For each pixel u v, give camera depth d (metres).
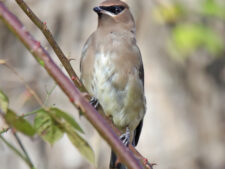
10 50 12.31
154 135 13.14
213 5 11.72
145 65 13.00
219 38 11.43
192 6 12.09
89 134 11.48
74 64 12.27
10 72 11.81
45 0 12.58
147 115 13.20
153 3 12.48
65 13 12.52
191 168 13.02
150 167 5.89
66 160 12.05
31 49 3.71
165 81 13.16
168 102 13.21
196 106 13.50
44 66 3.77
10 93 11.52
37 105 11.24
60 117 4.41
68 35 12.43
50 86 11.93
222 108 13.69
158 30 12.69
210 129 13.43
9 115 4.15
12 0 11.91
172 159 13.08
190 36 11.33
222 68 13.65
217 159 13.18
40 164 11.77
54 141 4.41
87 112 3.87
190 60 13.36
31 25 12.04
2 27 12.38
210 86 13.61
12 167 11.48
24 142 11.72
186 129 13.23
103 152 12.15
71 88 3.82
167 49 12.79
